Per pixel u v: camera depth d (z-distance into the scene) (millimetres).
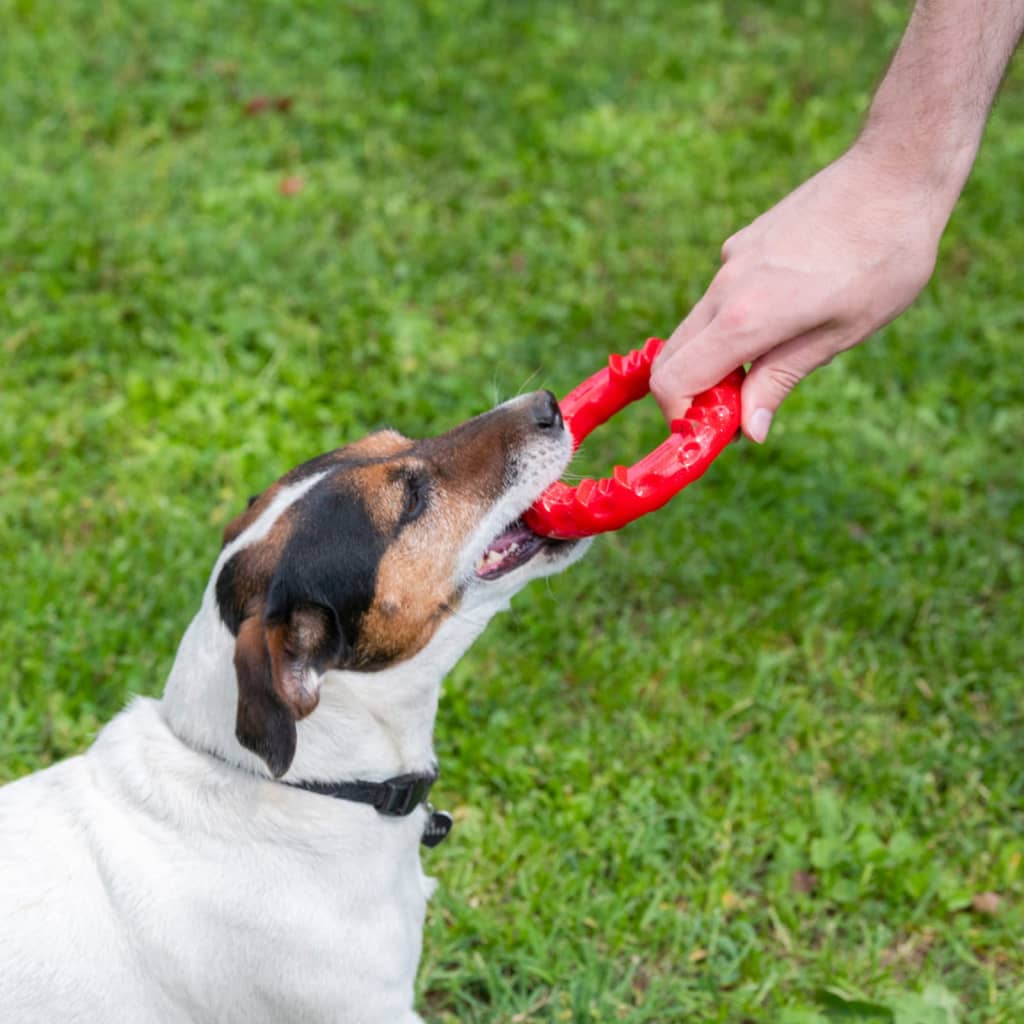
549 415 1281
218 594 1200
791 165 2482
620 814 1480
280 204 2213
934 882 1429
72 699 1526
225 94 2521
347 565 1200
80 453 1774
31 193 2156
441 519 1236
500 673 1583
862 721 1562
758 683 1578
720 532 1736
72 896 1170
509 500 1256
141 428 1796
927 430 1891
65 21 2689
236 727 1148
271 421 1807
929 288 2148
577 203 2318
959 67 1157
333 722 1202
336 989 1189
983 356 2012
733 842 1464
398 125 2484
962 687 1593
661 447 1203
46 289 1971
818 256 1157
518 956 1376
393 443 1280
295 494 1218
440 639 1241
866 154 1173
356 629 1203
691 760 1527
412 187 2318
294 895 1180
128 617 1591
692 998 1366
